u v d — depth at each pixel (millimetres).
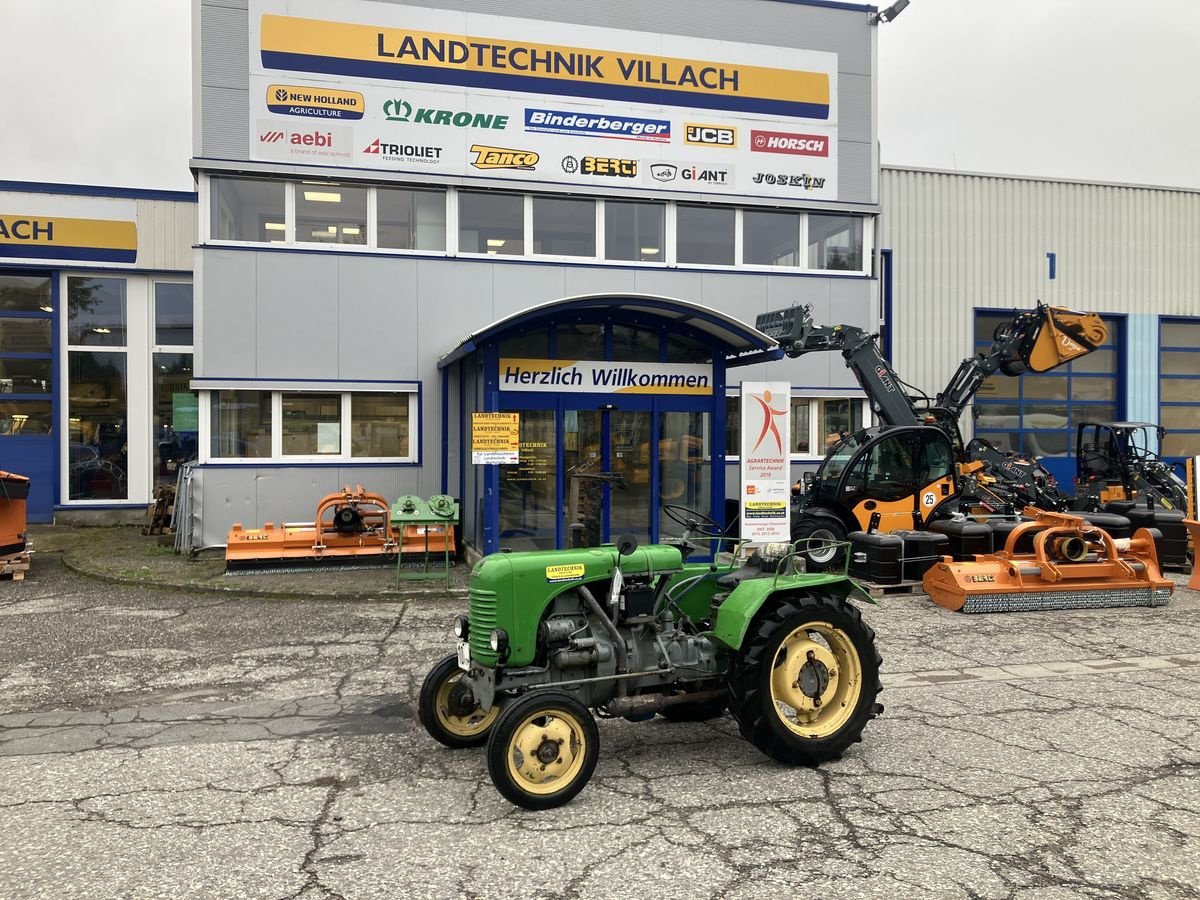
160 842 3783
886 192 16156
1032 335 13031
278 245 11641
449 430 12125
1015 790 4332
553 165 12469
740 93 13164
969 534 10039
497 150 12250
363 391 11906
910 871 3492
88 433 15242
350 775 4562
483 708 4488
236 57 11422
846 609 4930
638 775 4566
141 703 5844
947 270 16453
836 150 13609
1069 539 8969
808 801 4211
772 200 13344
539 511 10266
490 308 12312
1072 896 3299
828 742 4672
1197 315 18062
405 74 11922
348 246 11867
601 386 10430
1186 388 18266
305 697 5949
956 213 16531
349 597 9125
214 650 7156
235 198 11602
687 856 3633
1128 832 3854
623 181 12734
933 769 4625
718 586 5098
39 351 15117
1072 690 6133
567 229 12734
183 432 15539
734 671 4664
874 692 4926
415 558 11039
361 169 11820
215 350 11453
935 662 6926
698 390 10758
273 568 10484
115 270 15062
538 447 10266
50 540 13180
